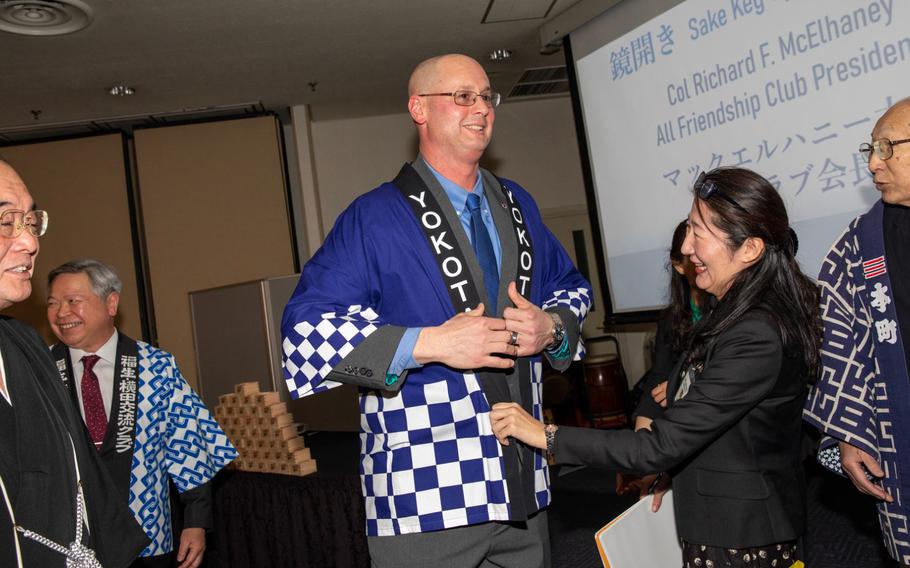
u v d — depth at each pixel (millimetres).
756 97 3301
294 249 5738
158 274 5516
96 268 2193
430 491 1291
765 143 3275
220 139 5707
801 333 1254
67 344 2145
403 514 1296
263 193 5703
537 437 1260
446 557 1301
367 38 4574
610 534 1269
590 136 4422
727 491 1233
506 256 1442
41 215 1083
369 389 1362
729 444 1248
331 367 1254
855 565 2729
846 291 1687
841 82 2910
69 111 5242
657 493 1402
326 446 3127
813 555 2871
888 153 1477
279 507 2502
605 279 4445
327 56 4797
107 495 1200
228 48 4457
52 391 1160
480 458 1304
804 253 3117
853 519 3172
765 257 1291
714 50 3506
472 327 1235
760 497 1220
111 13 3797
